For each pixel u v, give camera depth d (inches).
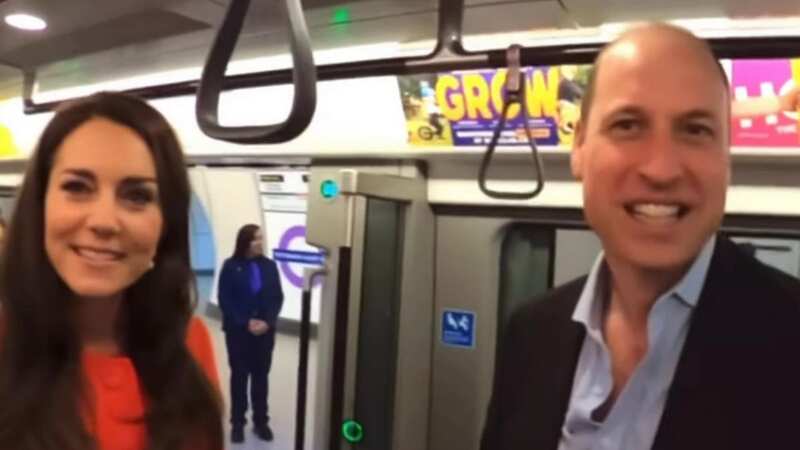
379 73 76.2
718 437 34.9
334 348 97.5
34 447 40.4
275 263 179.2
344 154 110.6
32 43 101.0
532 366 44.9
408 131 104.2
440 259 110.8
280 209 177.2
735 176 91.5
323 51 98.3
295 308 177.2
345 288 96.1
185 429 46.6
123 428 44.4
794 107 83.6
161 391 46.8
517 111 95.0
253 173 178.9
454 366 110.3
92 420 42.9
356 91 107.1
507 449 44.7
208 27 91.3
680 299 37.0
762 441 34.4
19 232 42.3
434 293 111.3
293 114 37.9
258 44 94.7
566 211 102.0
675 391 36.1
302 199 173.0
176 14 86.3
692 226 34.5
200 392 48.7
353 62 78.1
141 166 41.6
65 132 41.0
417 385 110.3
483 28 85.3
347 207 95.1
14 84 133.8
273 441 175.9
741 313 36.4
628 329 40.1
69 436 40.9
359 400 103.7
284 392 178.4
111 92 43.5
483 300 108.0
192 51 102.3
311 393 168.9
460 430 109.9
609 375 40.2
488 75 95.2
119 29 93.2
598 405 39.7
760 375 35.0
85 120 41.2
